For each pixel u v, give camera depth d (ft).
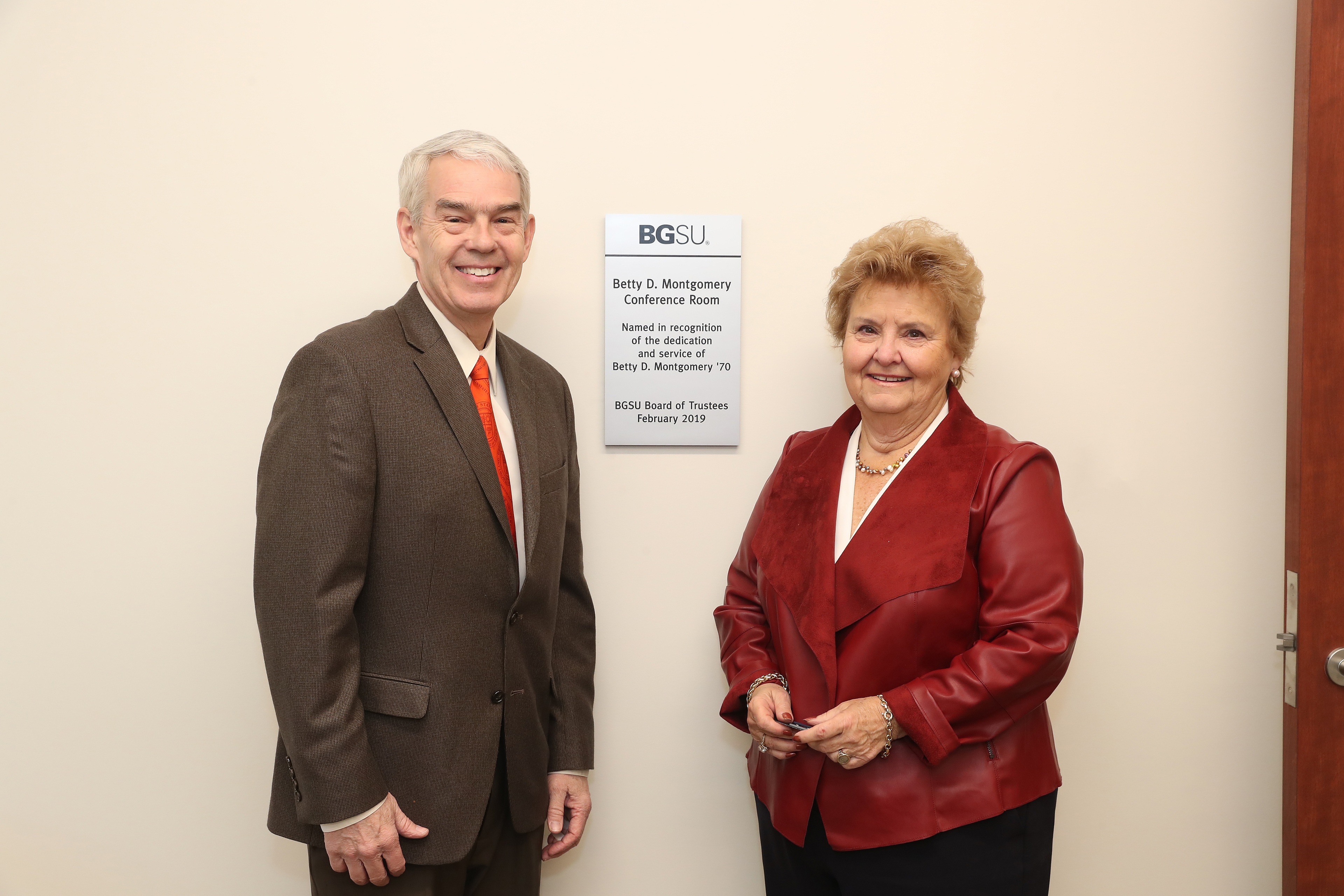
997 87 5.30
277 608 3.69
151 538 5.25
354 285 5.23
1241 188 5.36
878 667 3.96
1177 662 5.51
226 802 5.36
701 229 5.27
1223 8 5.30
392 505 3.90
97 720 5.28
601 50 5.21
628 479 5.40
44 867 5.30
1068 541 4.01
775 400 5.39
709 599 5.45
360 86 5.16
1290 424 4.88
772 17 5.24
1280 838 5.55
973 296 4.20
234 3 5.09
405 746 3.93
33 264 5.12
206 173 5.15
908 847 3.92
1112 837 5.55
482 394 4.33
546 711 4.63
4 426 5.15
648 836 5.52
